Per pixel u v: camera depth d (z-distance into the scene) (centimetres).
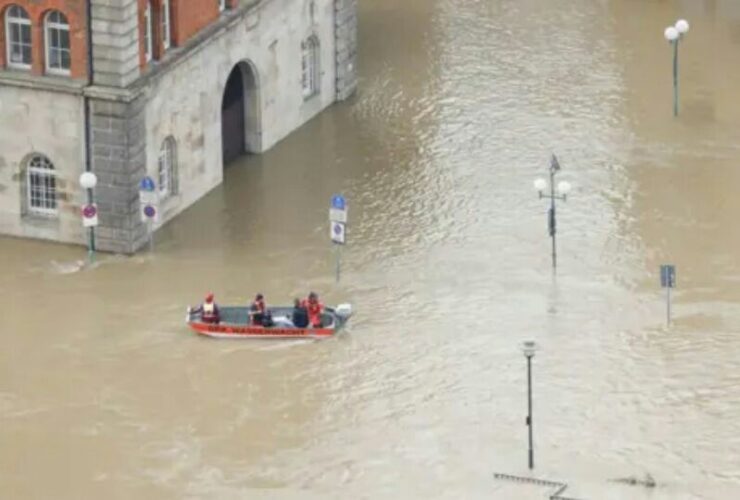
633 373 16025
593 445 15225
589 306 16912
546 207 18475
